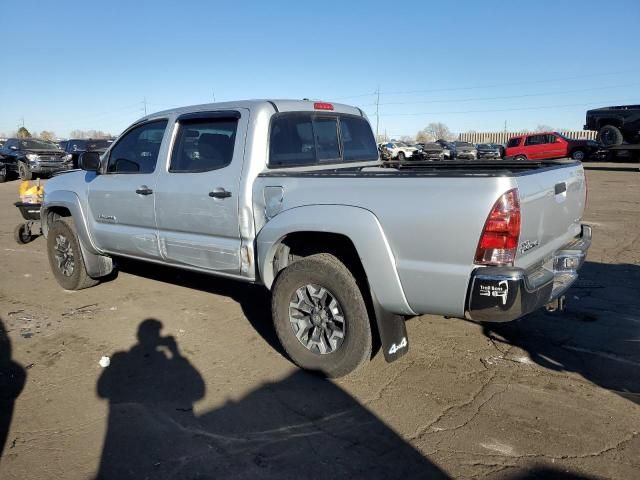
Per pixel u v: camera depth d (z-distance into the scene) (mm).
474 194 3260
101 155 5805
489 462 3033
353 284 3838
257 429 3418
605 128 21859
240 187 4383
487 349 4562
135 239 5391
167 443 3281
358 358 3895
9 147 24859
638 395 3748
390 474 2953
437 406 3654
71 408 3711
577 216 4406
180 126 4980
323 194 3893
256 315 5516
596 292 6020
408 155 42000
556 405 3631
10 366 4391
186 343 4809
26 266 7887
